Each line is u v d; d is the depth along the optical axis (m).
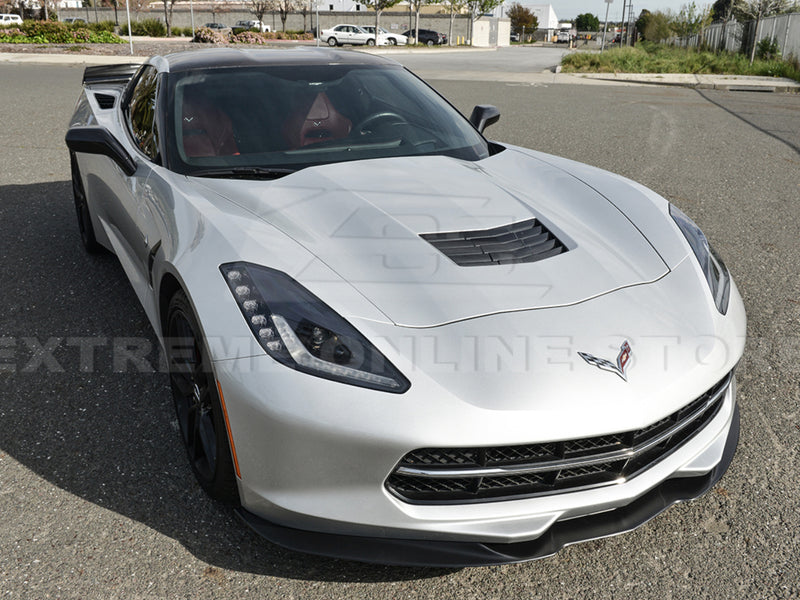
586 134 8.70
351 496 1.75
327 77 3.20
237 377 1.77
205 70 3.13
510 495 1.80
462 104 11.60
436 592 1.88
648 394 1.79
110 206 3.29
